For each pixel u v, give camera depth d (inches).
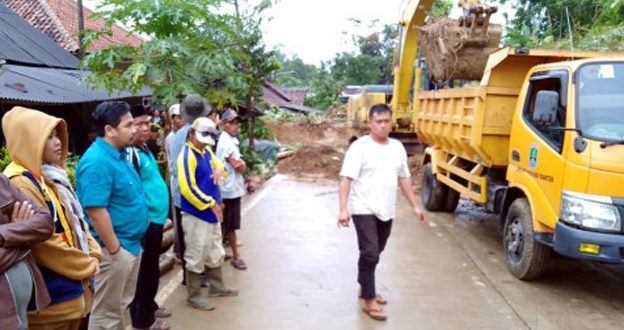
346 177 176.7
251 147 514.0
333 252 258.7
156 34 239.6
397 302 197.5
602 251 180.7
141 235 138.7
